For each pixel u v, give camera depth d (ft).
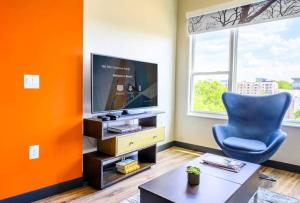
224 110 11.97
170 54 12.99
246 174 5.96
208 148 12.29
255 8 10.36
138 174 9.21
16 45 6.22
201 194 4.78
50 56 6.97
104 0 9.19
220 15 11.49
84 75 8.57
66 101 7.48
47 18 6.82
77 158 7.92
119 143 8.24
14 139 6.34
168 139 13.25
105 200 7.11
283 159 9.94
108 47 9.44
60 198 7.16
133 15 10.52
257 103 9.86
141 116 9.21
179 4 13.15
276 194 7.58
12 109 6.26
